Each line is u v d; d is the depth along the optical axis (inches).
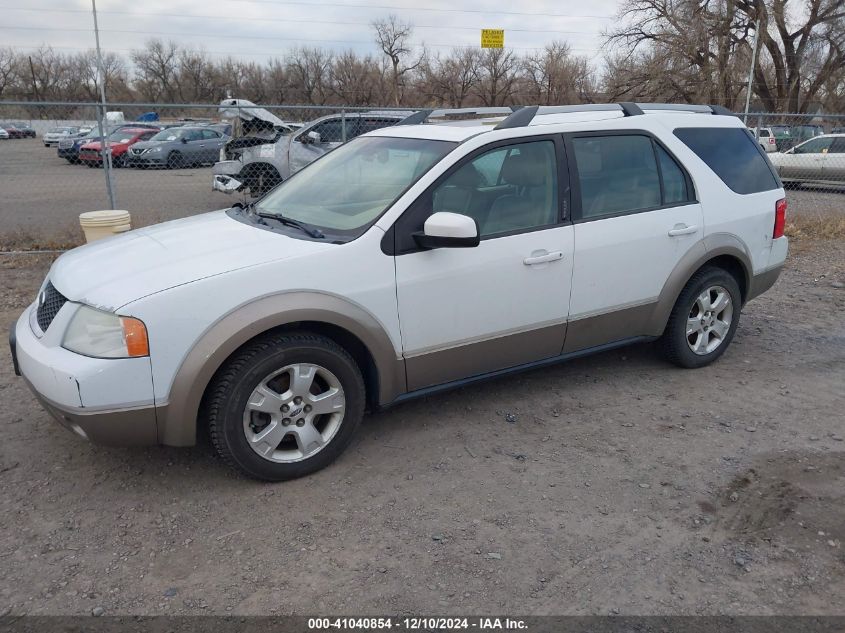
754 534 123.8
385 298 140.5
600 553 118.3
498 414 170.2
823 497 135.0
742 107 1643.7
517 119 159.9
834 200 596.4
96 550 118.1
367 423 165.0
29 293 272.2
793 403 177.9
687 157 185.3
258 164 488.1
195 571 113.2
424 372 150.6
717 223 188.5
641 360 206.5
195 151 817.5
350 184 161.0
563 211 162.4
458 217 134.8
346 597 107.3
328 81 2353.6
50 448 151.8
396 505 131.7
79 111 595.2
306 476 140.9
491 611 104.7
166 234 153.9
